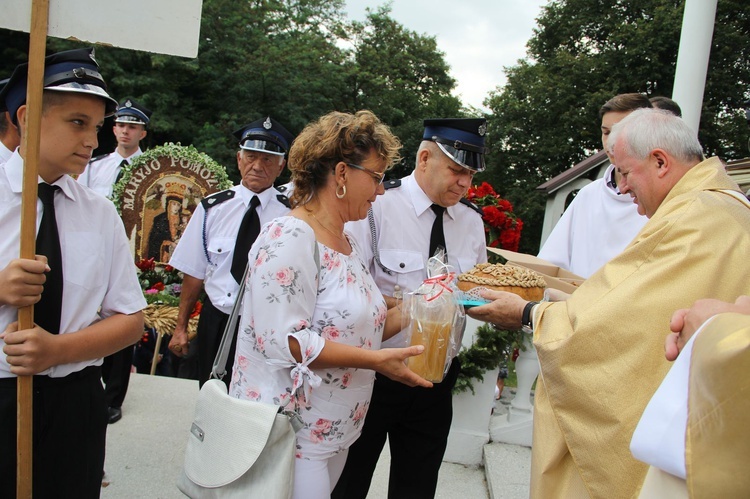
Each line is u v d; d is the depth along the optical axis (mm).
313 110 23641
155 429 4090
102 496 3240
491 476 3369
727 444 1096
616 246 3164
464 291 2408
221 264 3605
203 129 21406
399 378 1896
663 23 22172
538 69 26828
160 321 4648
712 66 21219
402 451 2584
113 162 5809
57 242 1807
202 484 1759
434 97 33062
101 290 1945
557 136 25594
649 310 1729
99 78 1800
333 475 2068
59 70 1727
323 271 1864
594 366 1781
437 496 3375
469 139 2445
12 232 1787
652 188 1986
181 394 4711
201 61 22297
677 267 1733
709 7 4594
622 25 23656
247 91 22266
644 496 1361
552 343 1854
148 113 5855
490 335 3658
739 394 1075
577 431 1806
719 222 1765
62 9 1769
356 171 1889
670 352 1411
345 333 1866
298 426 1759
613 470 1747
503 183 27906
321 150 1887
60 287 1800
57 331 1796
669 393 1258
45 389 1800
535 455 1962
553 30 28422
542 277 2535
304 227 1816
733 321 1151
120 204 5301
